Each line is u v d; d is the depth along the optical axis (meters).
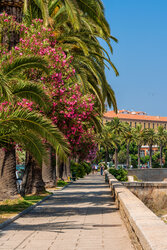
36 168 21.12
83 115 16.12
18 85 11.00
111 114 185.00
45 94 11.23
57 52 15.78
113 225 9.77
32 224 10.25
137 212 7.21
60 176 40.31
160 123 198.62
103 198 18.89
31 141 11.48
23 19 19.30
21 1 16.89
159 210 32.34
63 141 10.39
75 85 16.30
